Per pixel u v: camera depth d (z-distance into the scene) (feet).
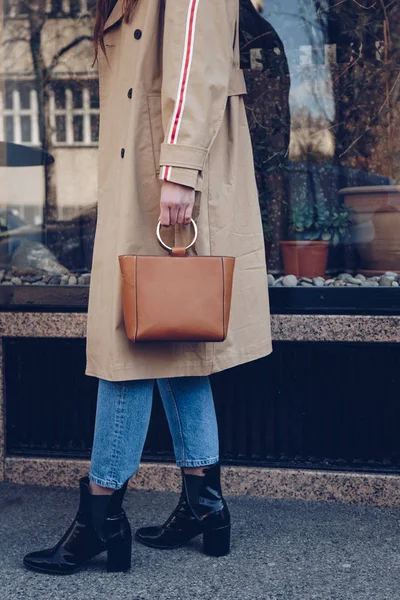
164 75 6.08
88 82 10.16
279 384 9.05
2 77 10.32
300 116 9.73
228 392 9.13
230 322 6.79
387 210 9.46
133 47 6.51
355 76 9.70
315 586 6.53
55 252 10.12
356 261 9.59
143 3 6.42
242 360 6.86
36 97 10.27
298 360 9.02
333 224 9.60
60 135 10.20
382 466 8.87
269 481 8.89
